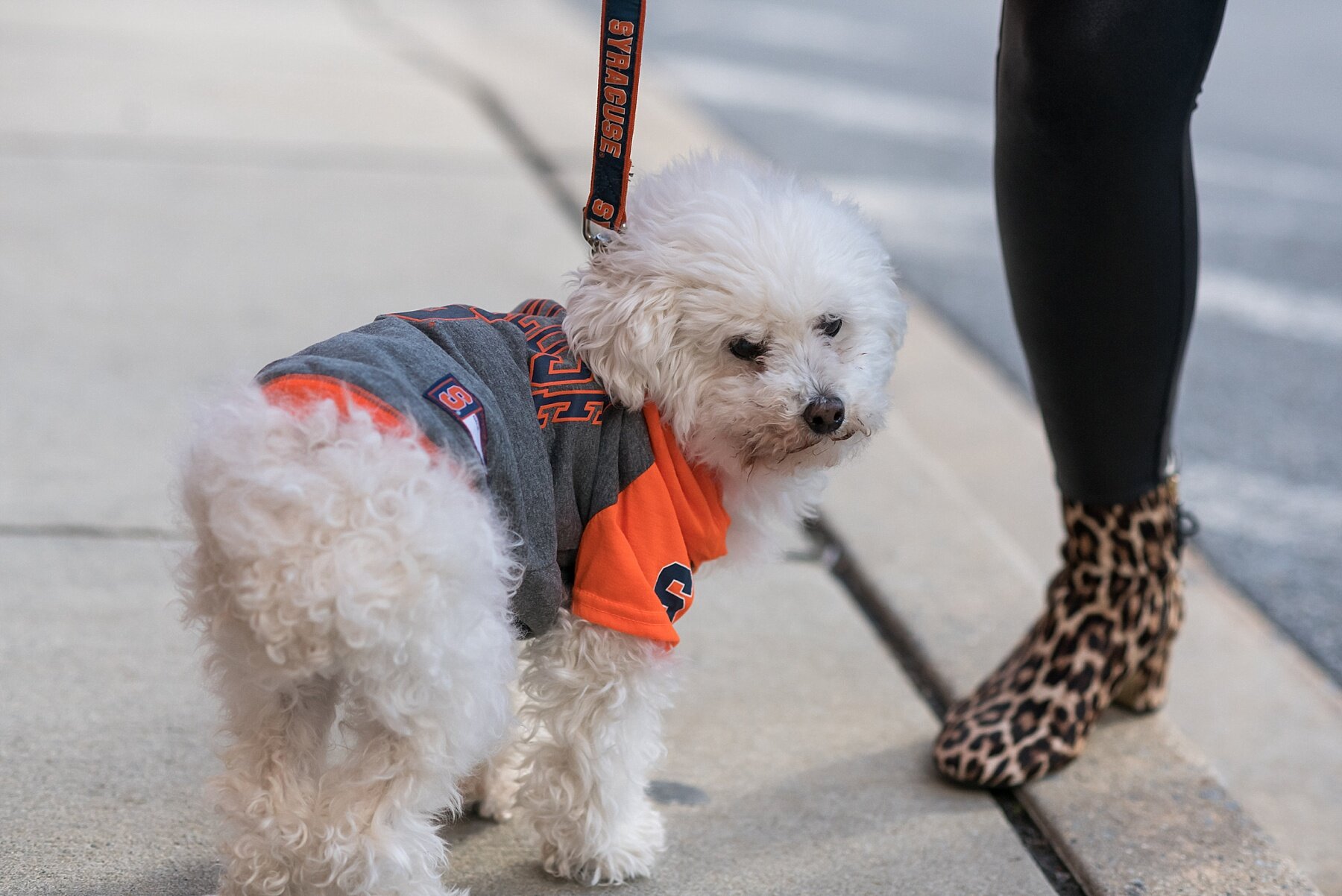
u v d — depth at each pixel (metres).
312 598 1.47
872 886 2.06
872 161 6.93
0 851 1.94
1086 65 2.05
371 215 5.42
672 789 2.29
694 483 1.90
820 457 1.90
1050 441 2.47
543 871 2.07
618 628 1.82
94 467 3.22
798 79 8.85
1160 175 2.14
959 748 2.36
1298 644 3.26
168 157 5.91
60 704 2.33
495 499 1.71
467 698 1.64
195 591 1.62
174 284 4.50
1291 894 2.08
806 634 2.85
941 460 4.08
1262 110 8.84
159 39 8.30
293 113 6.81
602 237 1.92
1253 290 5.56
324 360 1.62
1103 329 2.23
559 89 7.71
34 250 4.70
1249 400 4.59
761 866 2.10
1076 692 2.44
